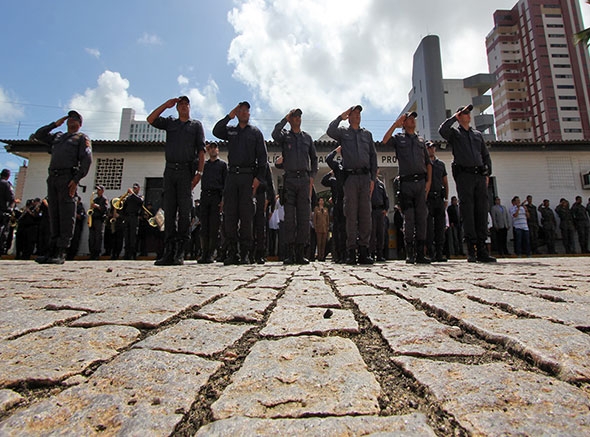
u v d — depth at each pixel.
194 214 9.55
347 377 0.92
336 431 0.68
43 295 2.09
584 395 0.80
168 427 0.70
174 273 3.60
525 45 80.12
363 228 5.45
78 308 1.69
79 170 5.21
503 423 0.69
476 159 5.36
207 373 0.95
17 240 9.46
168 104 5.12
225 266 4.95
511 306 1.63
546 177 13.64
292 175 5.42
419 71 36.00
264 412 0.75
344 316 1.56
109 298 1.96
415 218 5.62
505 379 0.89
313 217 9.86
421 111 35.53
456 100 38.28
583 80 76.56
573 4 78.50
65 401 0.80
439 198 6.38
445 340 1.21
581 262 5.40
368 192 5.43
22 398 0.82
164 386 0.87
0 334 1.27
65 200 5.23
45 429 0.70
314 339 1.24
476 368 0.96
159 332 1.32
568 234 12.33
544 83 76.00
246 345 1.20
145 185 13.06
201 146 5.32
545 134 75.62
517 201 11.32
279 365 1.00
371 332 1.35
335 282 2.77
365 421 0.71
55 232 5.34
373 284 2.58
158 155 13.20
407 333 1.29
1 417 0.75
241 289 2.36
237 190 5.30
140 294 2.11
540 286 2.31
